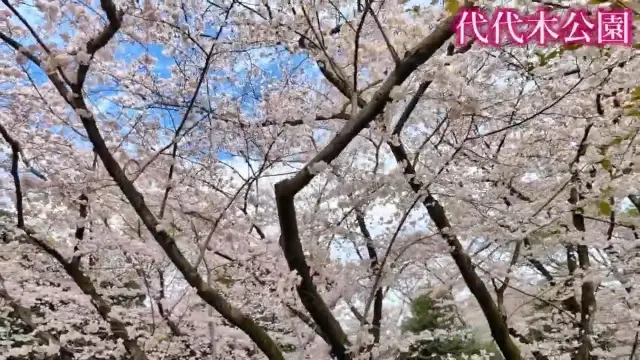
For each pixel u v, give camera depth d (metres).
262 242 4.22
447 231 4.02
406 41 3.99
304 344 3.84
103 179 4.00
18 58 3.14
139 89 4.43
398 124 3.55
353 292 4.14
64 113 4.35
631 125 4.22
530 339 6.55
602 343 6.82
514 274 5.06
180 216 4.32
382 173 3.84
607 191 4.03
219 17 4.09
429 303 7.04
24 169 4.37
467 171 4.65
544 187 5.28
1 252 4.79
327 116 4.52
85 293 4.19
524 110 4.40
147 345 4.64
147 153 4.10
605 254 5.57
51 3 3.19
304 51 4.43
